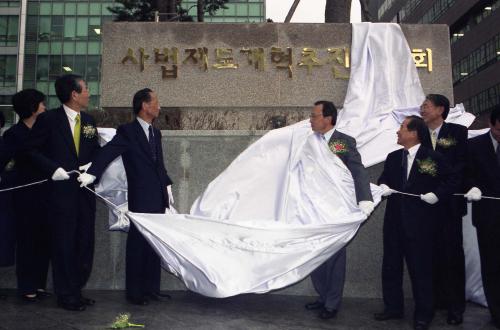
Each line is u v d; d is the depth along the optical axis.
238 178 4.96
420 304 4.08
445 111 4.64
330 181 4.54
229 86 7.19
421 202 4.20
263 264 4.28
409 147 4.40
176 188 5.44
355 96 6.38
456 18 44.03
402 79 6.67
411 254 4.16
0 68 51.31
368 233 5.33
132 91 7.18
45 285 4.92
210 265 4.27
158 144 4.73
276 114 7.16
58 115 4.41
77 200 4.31
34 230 4.59
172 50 7.23
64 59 51.44
